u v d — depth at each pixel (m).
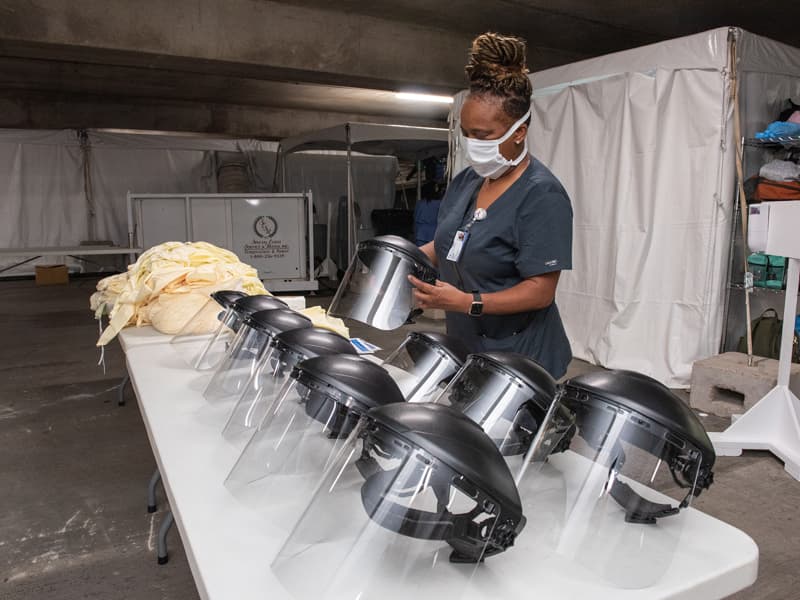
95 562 2.01
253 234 7.72
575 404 0.79
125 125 10.45
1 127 9.77
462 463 0.59
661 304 3.94
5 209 9.55
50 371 4.34
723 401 3.48
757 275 3.78
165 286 1.91
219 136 12.89
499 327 1.49
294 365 0.91
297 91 9.76
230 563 0.67
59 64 7.96
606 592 0.64
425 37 6.94
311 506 0.68
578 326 4.46
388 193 10.84
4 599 1.82
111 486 2.57
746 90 3.66
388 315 1.22
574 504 0.74
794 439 2.79
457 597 0.60
